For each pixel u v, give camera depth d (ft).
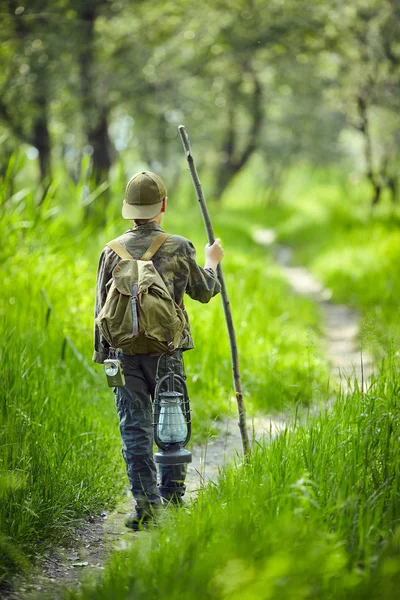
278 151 187.62
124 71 79.30
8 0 53.01
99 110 77.66
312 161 195.72
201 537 14.01
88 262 38.22
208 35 86.69
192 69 100.17
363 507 14.16
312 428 17.16
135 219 17.61
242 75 124.77
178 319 16.88
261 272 64.49
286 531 12.84
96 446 20.92
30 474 17.60
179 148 155.02
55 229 37.22
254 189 242.58
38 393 21.84
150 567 13.34
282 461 16.47
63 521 17.26
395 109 93.61
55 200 38.86
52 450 18.97
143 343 16.79
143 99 96.37
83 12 65.77
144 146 143.33
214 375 29.86
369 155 100.63
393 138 103.09
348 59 88.38
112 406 24.90
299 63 100.22
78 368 27.17
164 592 12.28
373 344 22.40
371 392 18.19
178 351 17.56
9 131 71.15
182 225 101.24
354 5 79.61
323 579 12.01
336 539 13.30
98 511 18.60
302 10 78.43
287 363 31.73
